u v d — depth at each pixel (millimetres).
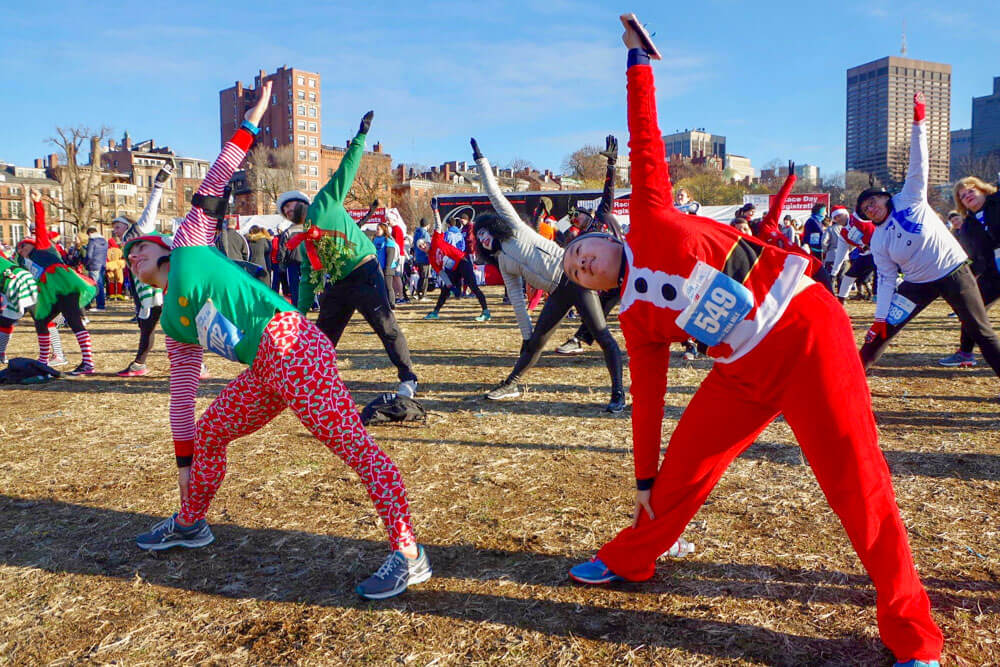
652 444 2588
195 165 90750
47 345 7676
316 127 103375
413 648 2432
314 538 3318
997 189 5758
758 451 4430
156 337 10734
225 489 3949
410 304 16328
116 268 19719
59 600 2801
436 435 4957
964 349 6980
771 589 2754
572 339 8547
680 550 3035
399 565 2789
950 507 3479
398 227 12391
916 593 2199
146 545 3197
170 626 2607
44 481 4148
